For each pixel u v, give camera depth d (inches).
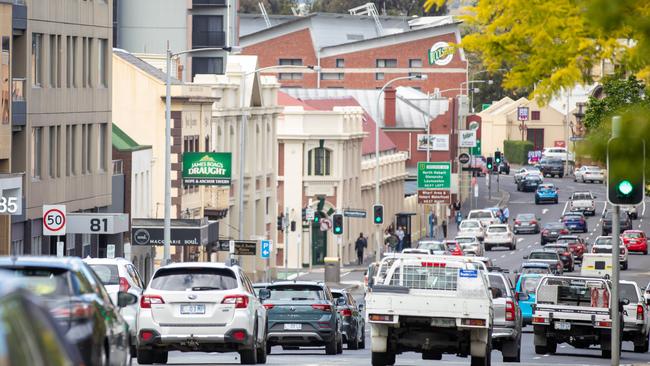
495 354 3506.4
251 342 2394.2
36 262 1368.1
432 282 2496.3
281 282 3211.1
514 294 3171.8
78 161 5369.1
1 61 4473.4
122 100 6545.3
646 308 3772.1
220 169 6141.7
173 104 6432.1
